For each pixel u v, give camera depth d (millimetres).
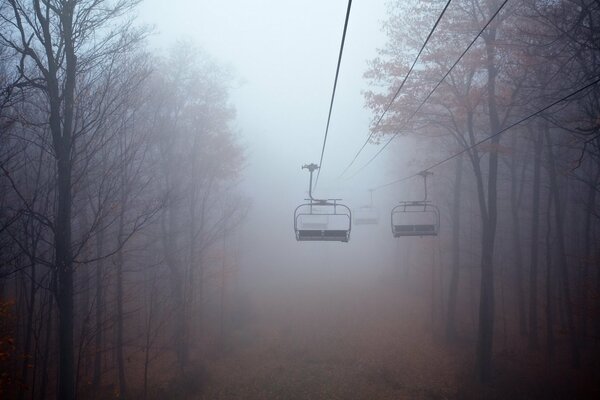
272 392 14219
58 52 8141
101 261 13289
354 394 13844
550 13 9664
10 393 10195
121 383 13305
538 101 12156
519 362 15297
